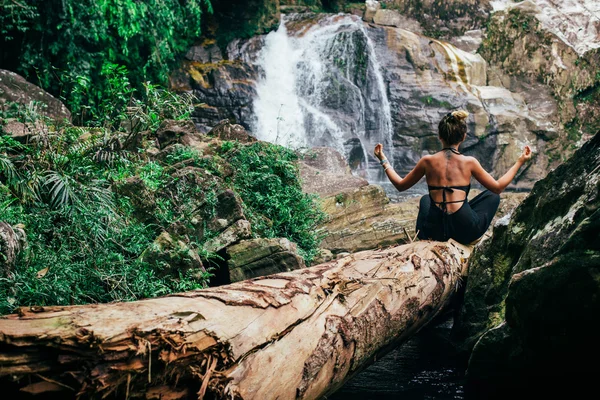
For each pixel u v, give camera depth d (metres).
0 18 11.12
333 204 7.37
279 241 5.27
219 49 16.12
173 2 14.20
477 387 4.12
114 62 13.34
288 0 19.06
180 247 4.82
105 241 4.67
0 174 5.16
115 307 2.47
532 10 18.48
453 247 5.37
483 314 4.73
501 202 8.53
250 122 15.12
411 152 16.47
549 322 3.35
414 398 4.15
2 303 3.66
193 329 2.48
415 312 4.16
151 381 2.32
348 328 3.31
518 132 16.45
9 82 8.02
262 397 2.64
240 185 6.31
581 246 3.20
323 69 16.78
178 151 6.30
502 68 18.56
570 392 3.59
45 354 2.13
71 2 11.71
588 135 17.66
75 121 10.73
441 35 19.22
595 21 18.77
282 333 2.88
